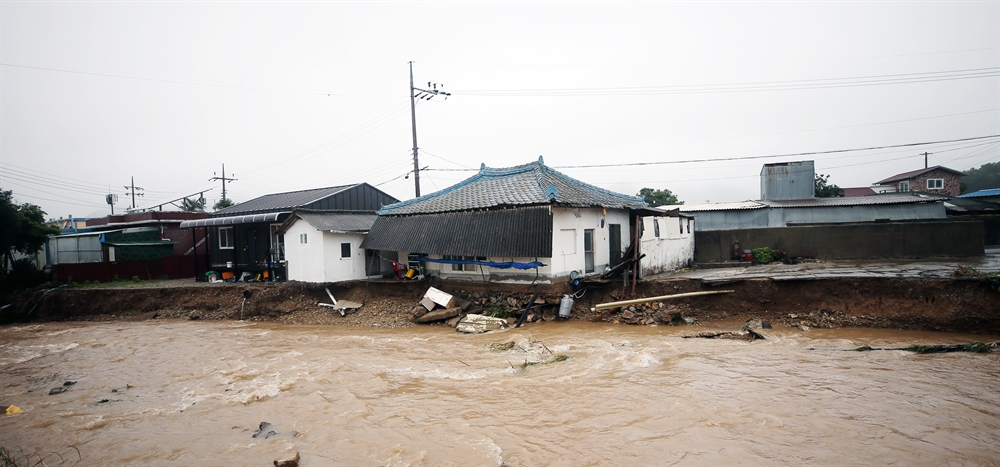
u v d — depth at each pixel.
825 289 15.41
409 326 18.17
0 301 23.84
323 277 21.52
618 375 10.41
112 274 27.39
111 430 9.05
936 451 6.58
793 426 7.50
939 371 9.98
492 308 17.83
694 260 25.38
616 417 8.14
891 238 22.19
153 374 12.99
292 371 12.36
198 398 10.69
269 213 24.83
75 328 20.73
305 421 8.87
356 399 9.77
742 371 10.34
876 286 14.93
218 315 21.75
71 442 8.55
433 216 20.45
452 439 7.64
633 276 17.19
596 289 17.86
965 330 13.54
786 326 14.95
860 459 6.43
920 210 27.08
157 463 7.55
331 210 24.88
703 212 29.58
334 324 19.50
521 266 17.05
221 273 26.62
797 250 23.62
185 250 33.00
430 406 9.18
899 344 12.49
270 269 24.34
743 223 28.97
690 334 14.34
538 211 16.97
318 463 7.13
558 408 8.70
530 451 7.09
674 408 8.36
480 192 21.19
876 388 9.06
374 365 12.41
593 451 6.98
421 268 21.17
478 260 19.02
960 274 14.30
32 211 27.14
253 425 8.93
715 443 7.02
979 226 20.98
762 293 15.85
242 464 7.30
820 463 6.36
